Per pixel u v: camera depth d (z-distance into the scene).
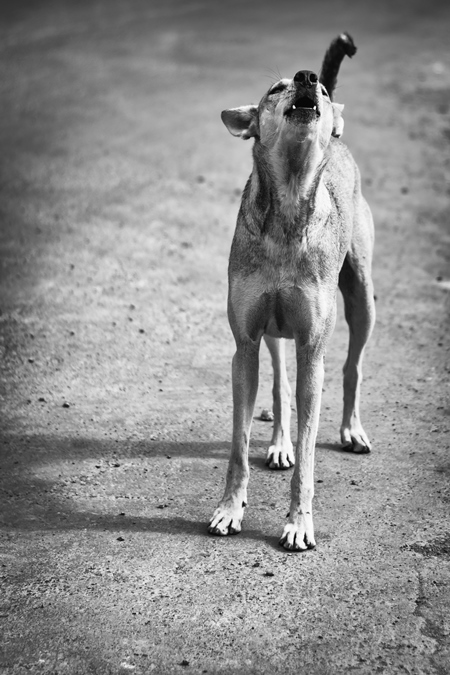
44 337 7.19
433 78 18.88
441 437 5.54
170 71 18.31
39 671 3.39
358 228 5.24
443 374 6.61
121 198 11.06
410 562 4.12
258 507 4.71
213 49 20.38
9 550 4.24
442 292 8.52
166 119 14.85
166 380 6.50
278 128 4.16
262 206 4.32
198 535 4.40
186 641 3.56
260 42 21.17
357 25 24.30
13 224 10.03
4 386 6.31
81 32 23.23
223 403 6.12
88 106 15.70
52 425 5.72
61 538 4.36
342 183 5.10
